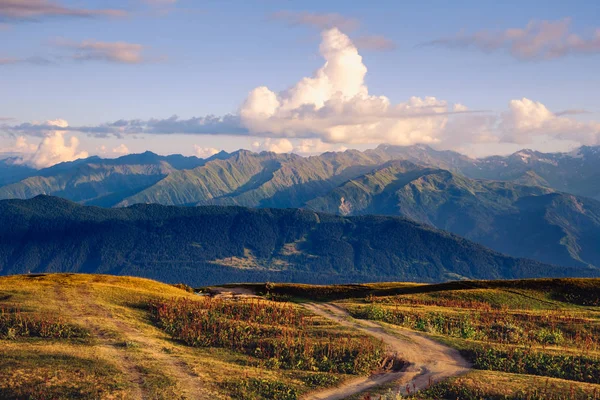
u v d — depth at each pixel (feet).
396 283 427.74
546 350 192.54
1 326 196.54
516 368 176.14
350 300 325.01
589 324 238.68
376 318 254.47
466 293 331.57
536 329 234.79
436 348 197.47
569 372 173.17
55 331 193.47
